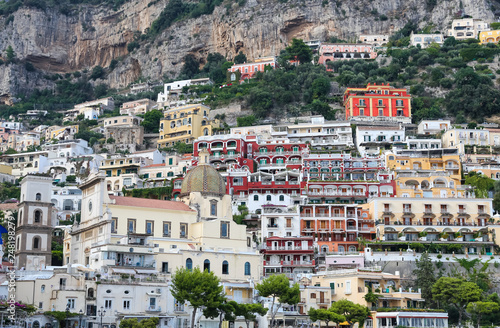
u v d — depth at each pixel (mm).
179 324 117000
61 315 106625
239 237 142750
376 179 192000
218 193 146250
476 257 152000
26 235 136750
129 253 121938
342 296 131750
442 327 121250
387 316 120375
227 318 114875
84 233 138750
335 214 170875
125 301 113188
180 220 140000
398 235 164500
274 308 126438
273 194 182000
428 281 140750
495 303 125875
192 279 109000
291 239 160500
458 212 169375
